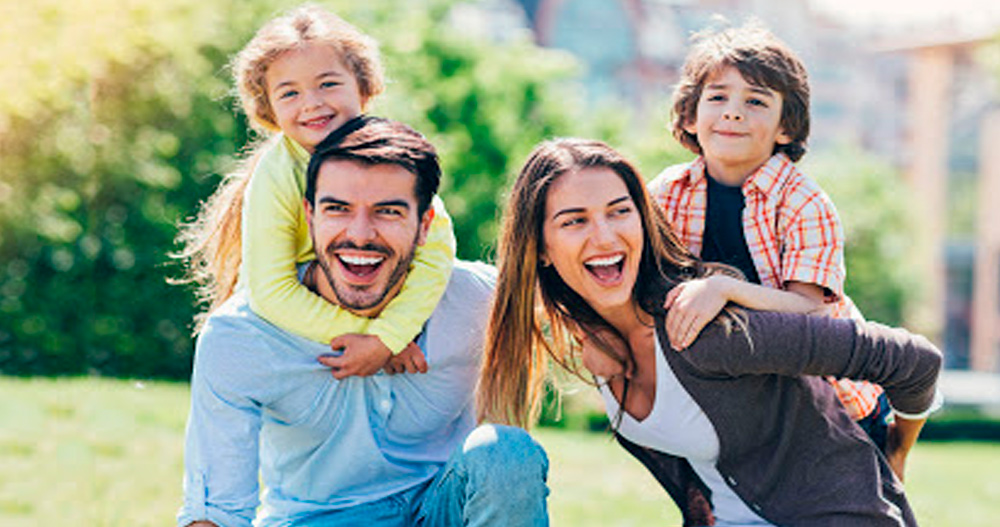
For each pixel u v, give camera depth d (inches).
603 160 102.8
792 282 116.8
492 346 107.5
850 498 100.6
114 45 469.1
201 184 546.3
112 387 336.5
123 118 528.1
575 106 666.8
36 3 420.2
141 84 526.3
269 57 115.8
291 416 104.8
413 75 604.7
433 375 108.9
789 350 97.0
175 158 546.6
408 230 101.7
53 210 524.7
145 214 542.3
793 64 122.7
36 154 514.9
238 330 102.8
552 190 102.3
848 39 1359.5
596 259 101.7
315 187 101.0
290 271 104.9
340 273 101.4
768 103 120.8
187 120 544.7
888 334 100.0
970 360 1238.3
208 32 541.0
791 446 102.1
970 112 1249.4
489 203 587.5
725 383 100.2
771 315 98.7
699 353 98.8
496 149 605.6
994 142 1229.7
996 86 786.2
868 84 1341.0
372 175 99.7
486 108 613.3
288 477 108.3
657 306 103.1
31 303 531.2
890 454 115.8
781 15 1330.0
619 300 103.2
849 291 856.3
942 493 281.6
